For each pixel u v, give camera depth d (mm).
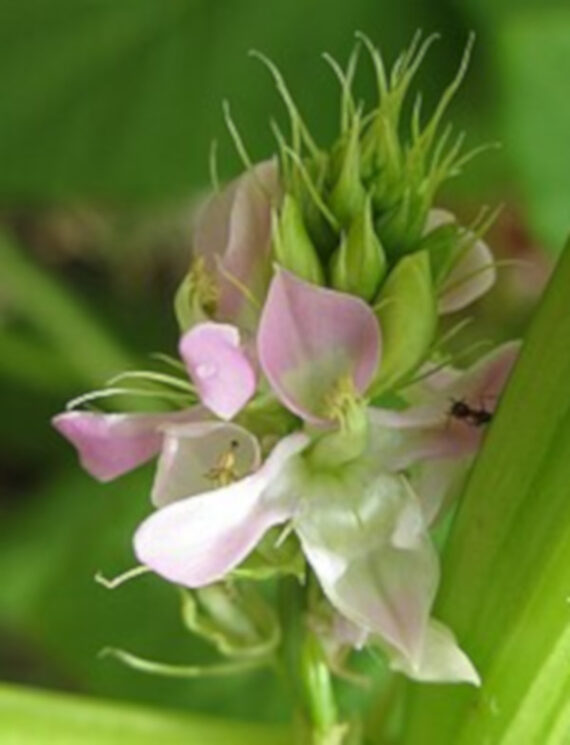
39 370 500
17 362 500
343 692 293
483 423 248
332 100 470
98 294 608
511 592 252
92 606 442
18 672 555
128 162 469
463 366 296
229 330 228
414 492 249
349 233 239
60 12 485
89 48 481
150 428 245
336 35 478
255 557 249
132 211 606
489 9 473
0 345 498
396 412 246
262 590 291
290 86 473
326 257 243
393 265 243
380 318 241
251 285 245
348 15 479
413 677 248
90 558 448
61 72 480
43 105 477
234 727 293
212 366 229
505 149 427
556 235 415
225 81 474
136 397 466
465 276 250
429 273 239
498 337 475
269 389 245
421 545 244
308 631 263
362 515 245
